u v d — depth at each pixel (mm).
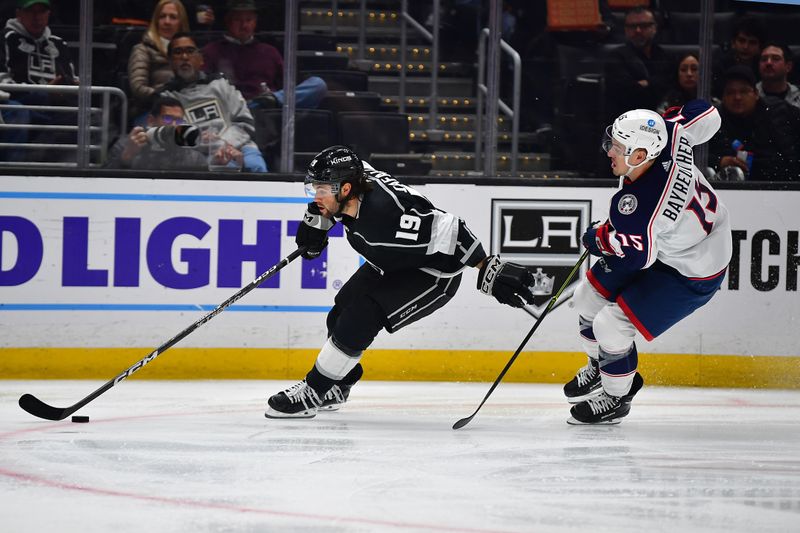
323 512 7914
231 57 16656
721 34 17344
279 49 16828
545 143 17641
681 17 17422
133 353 16109
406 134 17719
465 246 11391
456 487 8891
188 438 11047
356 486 8844
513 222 16797
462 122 18766
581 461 10203
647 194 10961
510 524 7691
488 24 17641
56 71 16328
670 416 13547
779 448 11219
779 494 8922
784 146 17453
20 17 16125
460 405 14055
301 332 16469
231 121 16719
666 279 11703
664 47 17453
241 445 10680
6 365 15750
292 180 16438
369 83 18906
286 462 9828
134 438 11000
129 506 8031
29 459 9812
